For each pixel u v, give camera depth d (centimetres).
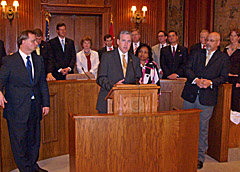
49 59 452
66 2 720
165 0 767
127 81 283
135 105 235
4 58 275
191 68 347
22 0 687
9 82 275
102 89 291
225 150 361
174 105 425
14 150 278
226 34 683
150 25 766
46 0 708
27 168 283
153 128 232
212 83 328
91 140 221
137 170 231
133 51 497
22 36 271
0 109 309
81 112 394
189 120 243
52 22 760
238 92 388
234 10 658
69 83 379
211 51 338
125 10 749
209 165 350
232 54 423
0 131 305
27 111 277
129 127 227
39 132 298
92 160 222
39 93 293
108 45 551
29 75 280
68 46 500
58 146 379
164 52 492
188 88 344
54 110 370
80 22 777
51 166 343
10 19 659
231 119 383
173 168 241
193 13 763
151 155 233
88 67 528
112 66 283
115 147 225
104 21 750
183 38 791
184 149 243
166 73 486
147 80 357
